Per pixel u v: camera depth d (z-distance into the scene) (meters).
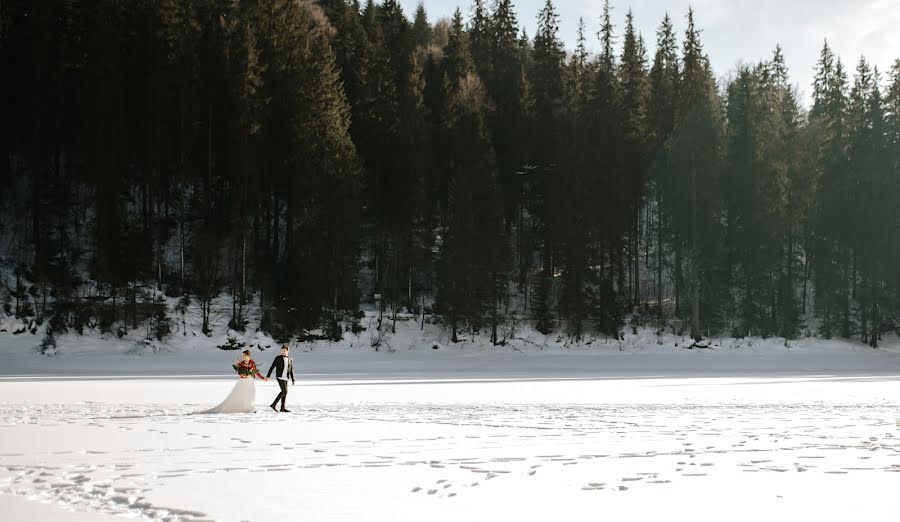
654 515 6.07
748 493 7.00
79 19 59.75
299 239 56.19
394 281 61.84
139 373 40.25
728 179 65.56
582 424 13.47
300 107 57.12
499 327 61.19
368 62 66.62
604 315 62.19
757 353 59.53
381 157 62.78
